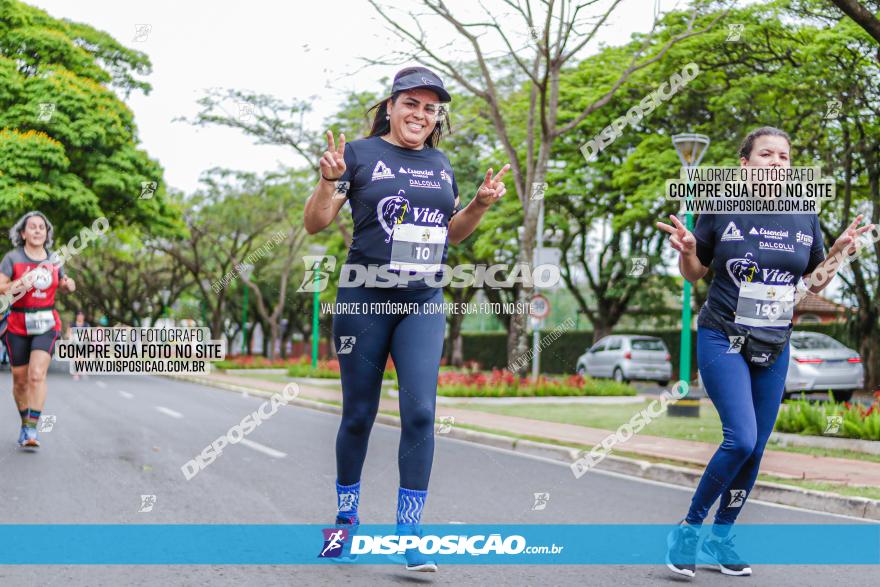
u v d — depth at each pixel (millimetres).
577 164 25906
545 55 15562
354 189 3977
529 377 19609
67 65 25922
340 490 4266
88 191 24578
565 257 30312
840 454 9227
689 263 4242
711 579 4148
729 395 4059
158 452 8117
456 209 4293
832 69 17891
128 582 3887
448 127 4281
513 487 7027
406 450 3977
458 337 38156
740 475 4246
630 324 39875
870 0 16000
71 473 6734
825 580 4195
